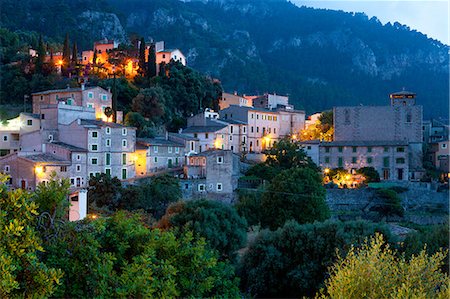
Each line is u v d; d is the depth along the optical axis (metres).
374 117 109.25
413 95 121.00
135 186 75.06
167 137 102.62
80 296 16.89
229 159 87.62
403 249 42.81
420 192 93.56
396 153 101.88
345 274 16.84
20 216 15.35
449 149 103.50
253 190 84.38
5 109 114.00
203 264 21.22
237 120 119.25
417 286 16.42
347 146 103.31
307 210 69.12
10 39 142.00
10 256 13.60
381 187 94.06
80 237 17.66
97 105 103.44
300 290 46.19
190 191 83.69
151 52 133.38
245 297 43.97
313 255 45.84
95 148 83.06
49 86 118.88
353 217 86.94
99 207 67.69
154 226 51.53
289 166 97.50
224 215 51.78
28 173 74.88
